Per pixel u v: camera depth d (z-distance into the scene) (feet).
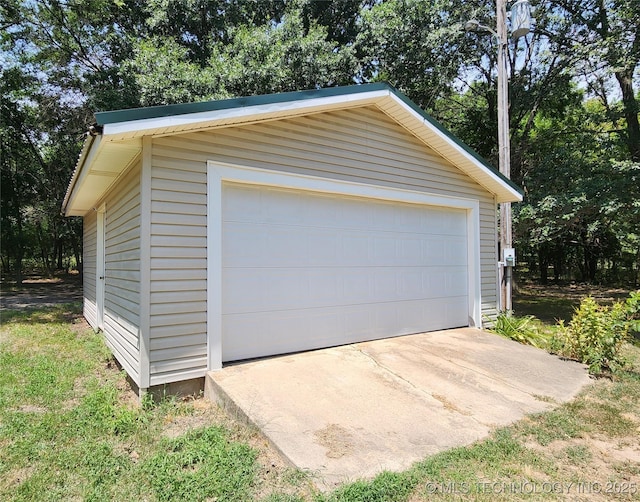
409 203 19.76
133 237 13.35
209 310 12.97
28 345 19.97
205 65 40.16
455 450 8.97
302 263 15.85
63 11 38.81
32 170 55.16
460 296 22.24
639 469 8.59
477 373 14.46
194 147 12.84
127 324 14.19
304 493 7.41
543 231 30.63
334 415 10.44
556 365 16.07
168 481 7.88
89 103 36.83
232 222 14.01
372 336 18.12
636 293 16.26
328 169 16.33
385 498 7.14
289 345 15.38
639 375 15.23
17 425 10.55
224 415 11.26
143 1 41.01
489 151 48.57
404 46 36.73
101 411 11.28
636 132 34.14
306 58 35.09
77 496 7.66
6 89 44.47
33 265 91.15
